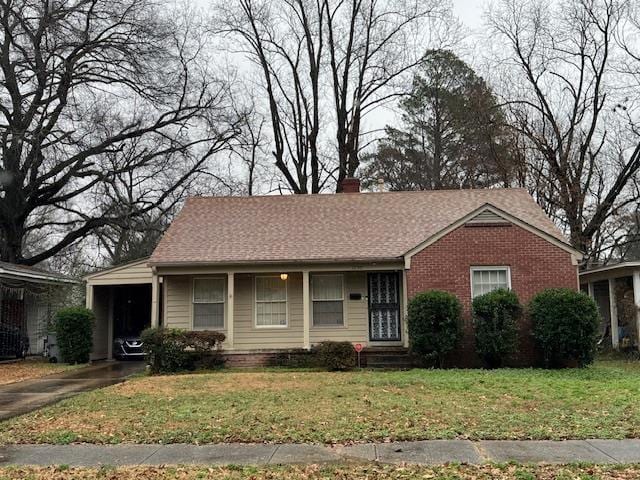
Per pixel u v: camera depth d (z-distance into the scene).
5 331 20.78
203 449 7.62
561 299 15.24
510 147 29.84
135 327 22.33
